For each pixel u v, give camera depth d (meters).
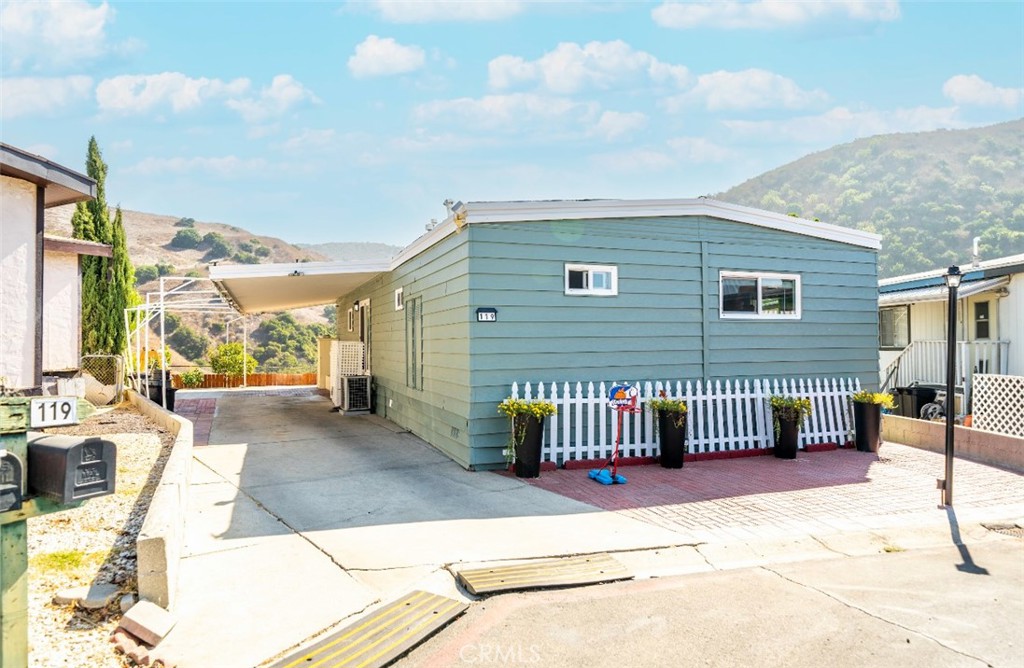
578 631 4.02
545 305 8.76
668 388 9.31
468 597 4.54
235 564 5.03
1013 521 6.53
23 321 8.79
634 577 4.94
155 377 15.59
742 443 9.83
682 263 9.71
